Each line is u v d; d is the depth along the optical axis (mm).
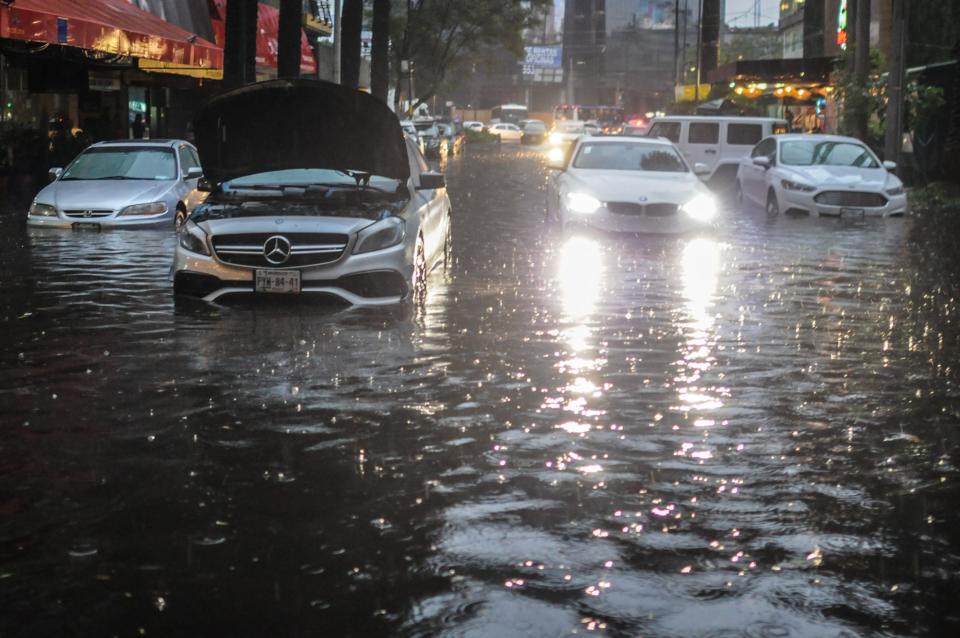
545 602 3719
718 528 4488
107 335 8602
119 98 31844
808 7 59250
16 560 4094
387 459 5414
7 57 25625
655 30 178000
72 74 27047
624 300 10680
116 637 3455
